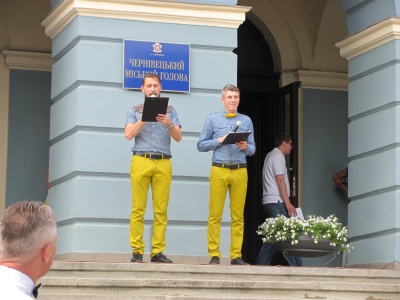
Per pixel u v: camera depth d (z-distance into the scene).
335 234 12.56
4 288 3.54
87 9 12.20
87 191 12.05
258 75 16.80
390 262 13.03
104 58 12.26
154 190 11.05
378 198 13.40
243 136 11.05
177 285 9.78
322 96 16.78
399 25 13.22
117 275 10.06
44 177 15.56
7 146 15.46
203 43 12.62
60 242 12.42
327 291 10.18
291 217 13.15
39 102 15.62
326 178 16.58
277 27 16.81
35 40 15.67
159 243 11.03
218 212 11.31
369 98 13.71
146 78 10.86
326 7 16.66
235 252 11.38
